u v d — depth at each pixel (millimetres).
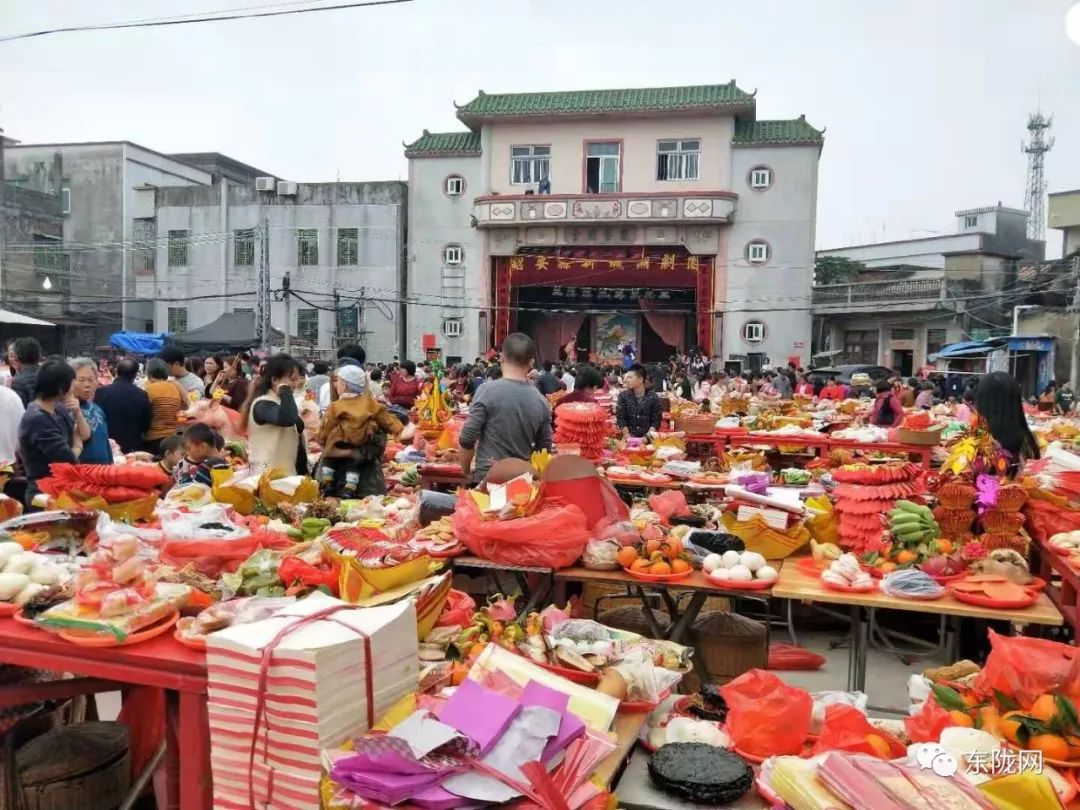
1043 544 4145
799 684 4438
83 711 3266
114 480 3609
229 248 28141
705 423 8977
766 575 3672
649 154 26188
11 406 5574
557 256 26625
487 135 26797
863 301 27266
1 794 2674
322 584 2764
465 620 3047
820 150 25781
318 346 27547
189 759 2227
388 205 27422
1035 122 38125
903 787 1923
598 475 4234
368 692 2133
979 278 26797
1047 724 2256
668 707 2730
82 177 29891
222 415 6680
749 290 25844
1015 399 4414
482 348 27141
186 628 2334
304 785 1983
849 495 4234
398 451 7508
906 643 5070
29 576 2590
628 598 4781
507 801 1883
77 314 29062
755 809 2195
